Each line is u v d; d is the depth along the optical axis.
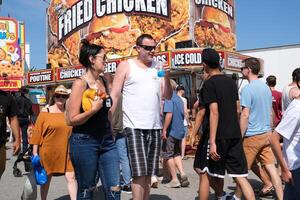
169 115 7.58
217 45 18.61
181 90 10.43
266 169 6.24
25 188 5.74
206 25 17.95
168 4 17.34
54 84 18.73
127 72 4.99
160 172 9.27
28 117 12.31
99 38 18.80
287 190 3.96
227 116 5.09
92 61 4.45
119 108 6.97
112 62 15.73
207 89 5.10
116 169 4.42
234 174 5.14
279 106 8.09
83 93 4.28
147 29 17.67
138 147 4.95
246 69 6.36
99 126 4.35
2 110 5.14
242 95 6.16
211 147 5.02
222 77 5.17
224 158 5.11
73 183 5.98
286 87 7.02
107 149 4.43
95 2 19.08
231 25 20.05
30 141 5.91
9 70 24.53
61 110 6.05
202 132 5.28
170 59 13.59
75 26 20.12
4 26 24.53
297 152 3.87
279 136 3.88
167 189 7.69
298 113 3.78
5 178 9.20
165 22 17.39
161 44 17.41
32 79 19.62
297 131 3.85
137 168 4.93
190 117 12.30
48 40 22.09
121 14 18.17
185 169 9.98
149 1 17.67
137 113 4.96
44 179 5.78
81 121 4.20
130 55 17.88
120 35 18.17
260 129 6.19
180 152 7.99
